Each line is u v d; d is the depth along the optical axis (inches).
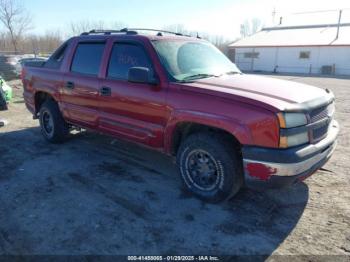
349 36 1240.2
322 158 139.5
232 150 138.8
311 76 1048.2
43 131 243.1
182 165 154.8
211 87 143.3
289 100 131.9
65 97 213.2
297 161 123.6
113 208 145.3
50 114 229.8
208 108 137.5
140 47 168.1
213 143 139.8
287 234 126.0
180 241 122.3
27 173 184.2
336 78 950.4
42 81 232.2
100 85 184.5
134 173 183.6
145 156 210.2
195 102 141.9
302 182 169.8
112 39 184.5
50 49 1721.2
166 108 152.3
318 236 124.6
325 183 168.9
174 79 153.9
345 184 167.5
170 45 170.4
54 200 152.6
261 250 117.0
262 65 1407.5
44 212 142.0
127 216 138.7
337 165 193.3
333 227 130.2
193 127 154.0
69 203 149.7
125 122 174.7
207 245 120.0
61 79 213.8
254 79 164.7
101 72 185.5
